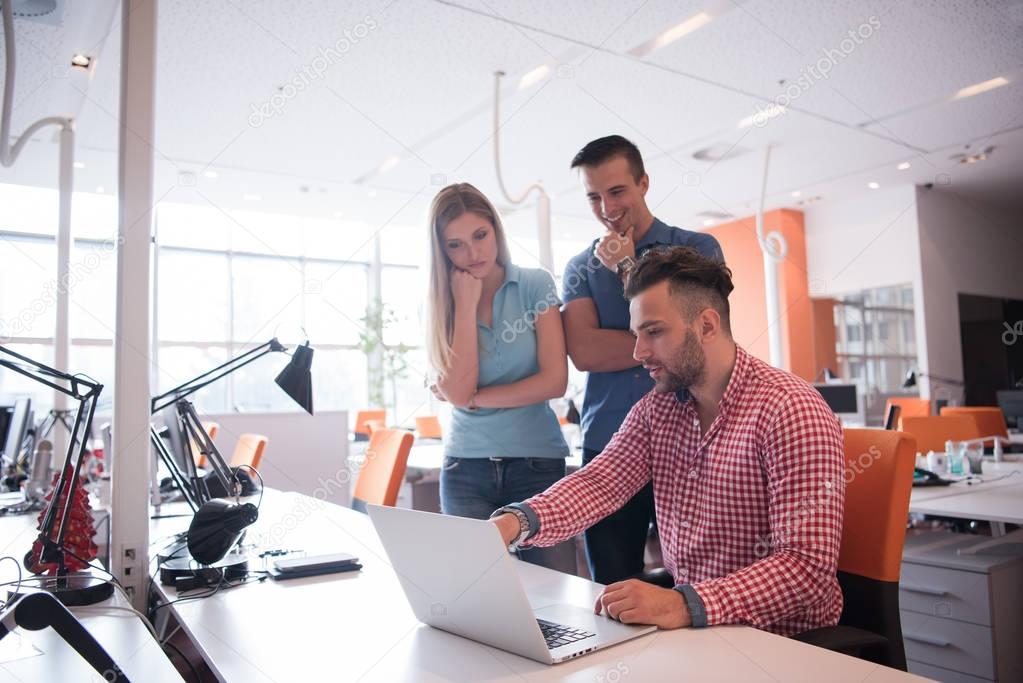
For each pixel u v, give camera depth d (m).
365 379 9.78
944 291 8.09
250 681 0.86
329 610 1.17
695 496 1.29
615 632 0.98
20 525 2.18
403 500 4.25
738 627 1.01
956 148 6.60
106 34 3.98
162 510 2.58
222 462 1.82
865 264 8.38
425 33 4.18
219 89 4.84
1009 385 9.21
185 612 1.18
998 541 2.23
